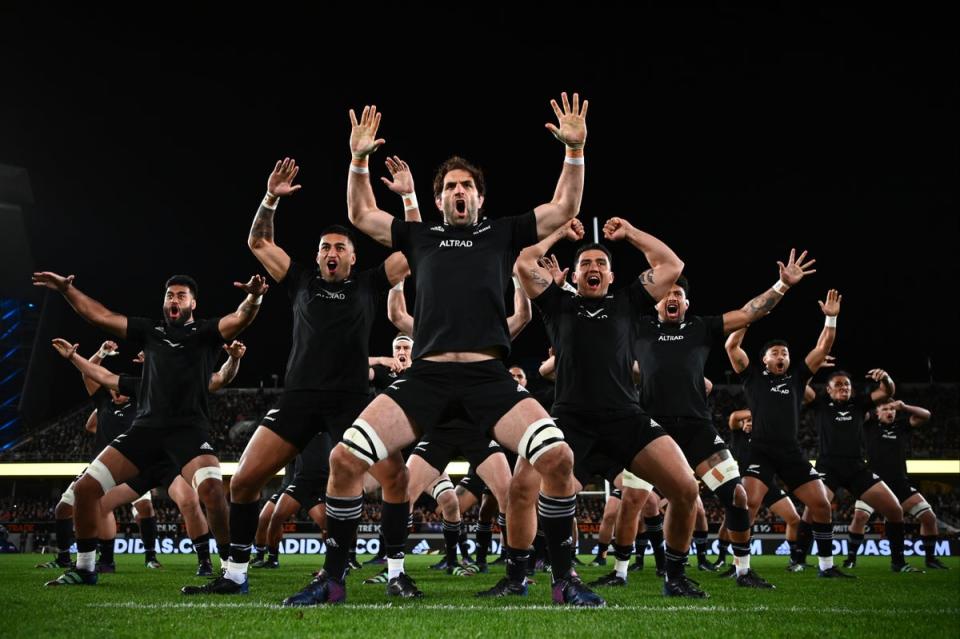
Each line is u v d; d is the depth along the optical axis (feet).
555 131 17.46
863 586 27.25
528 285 21.95
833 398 41.04
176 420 24.67
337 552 16.92
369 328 21.11
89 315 24.77
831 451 40.73
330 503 16.61
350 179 18.17
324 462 36.06
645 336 27.43
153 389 24.72
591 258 21.57
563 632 13.10
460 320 16.30
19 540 72.95
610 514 41.09
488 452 28.96
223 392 122.93
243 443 114.73
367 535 72.13
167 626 13.52
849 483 40.50
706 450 26.53
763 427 33.73
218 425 117.50
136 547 66.74
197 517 29.91
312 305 20.58
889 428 45.62
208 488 24.08
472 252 16.99
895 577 33.50
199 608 16.33
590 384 20.72
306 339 20.44
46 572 32.27
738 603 19.70
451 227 17.49
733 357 34.01
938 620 15.85
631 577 30.83
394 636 12.45
